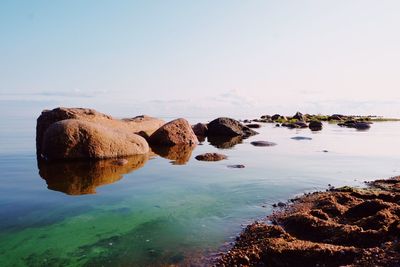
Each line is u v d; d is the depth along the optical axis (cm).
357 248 623
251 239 734
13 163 1573
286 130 3697
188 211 928
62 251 703
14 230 796
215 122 3109
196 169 1448
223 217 885
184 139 2281
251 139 2722
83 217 880
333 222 772
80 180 1241
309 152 1983
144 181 1231
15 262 658
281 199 1032
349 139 2722
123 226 827
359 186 1182
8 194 1066
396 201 911
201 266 641
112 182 1215
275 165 1559
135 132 2262
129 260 668
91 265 649
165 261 663
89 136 1627
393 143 2455
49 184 1186
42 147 1684
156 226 830
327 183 1227
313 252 631
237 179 1270
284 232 736
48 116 1889
